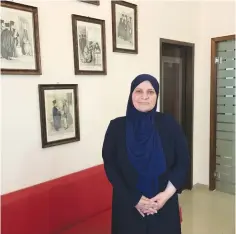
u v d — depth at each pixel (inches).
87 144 94.8
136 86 58.4
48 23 80.7
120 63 103.3
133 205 57.1
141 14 110.0
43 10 79.3
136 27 107.3
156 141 57.5
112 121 61.8
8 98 73.1
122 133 59.0
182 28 130.0
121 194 57.5
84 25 89.3
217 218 115.3
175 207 61.1
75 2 86.8
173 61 136.2
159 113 61.1
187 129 144.3
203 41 139.9
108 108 100.5
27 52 76.1
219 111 139.4
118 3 99.8
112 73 100.7
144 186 57.6
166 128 58.8
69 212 77.8
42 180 82.8
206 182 146.9
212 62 136.7
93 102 95.3
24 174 78.3
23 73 75.0
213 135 140.9
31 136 79.1
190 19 133.6
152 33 115.7
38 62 78.4
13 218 66.2
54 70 83.1
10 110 73.8
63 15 84.0
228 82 134.3
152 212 56.9
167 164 58.3
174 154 59.9
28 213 69.0
